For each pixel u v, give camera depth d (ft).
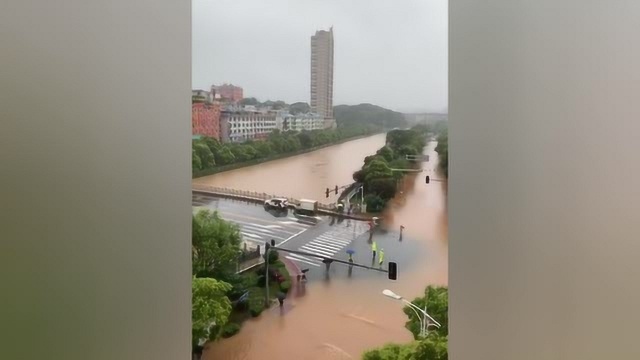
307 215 169.37
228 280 168.66
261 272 169.37
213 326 167.43
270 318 168.35
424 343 164.76
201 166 168.55
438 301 164.76
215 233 169.37
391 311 166.61
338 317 167.43
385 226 167.43
